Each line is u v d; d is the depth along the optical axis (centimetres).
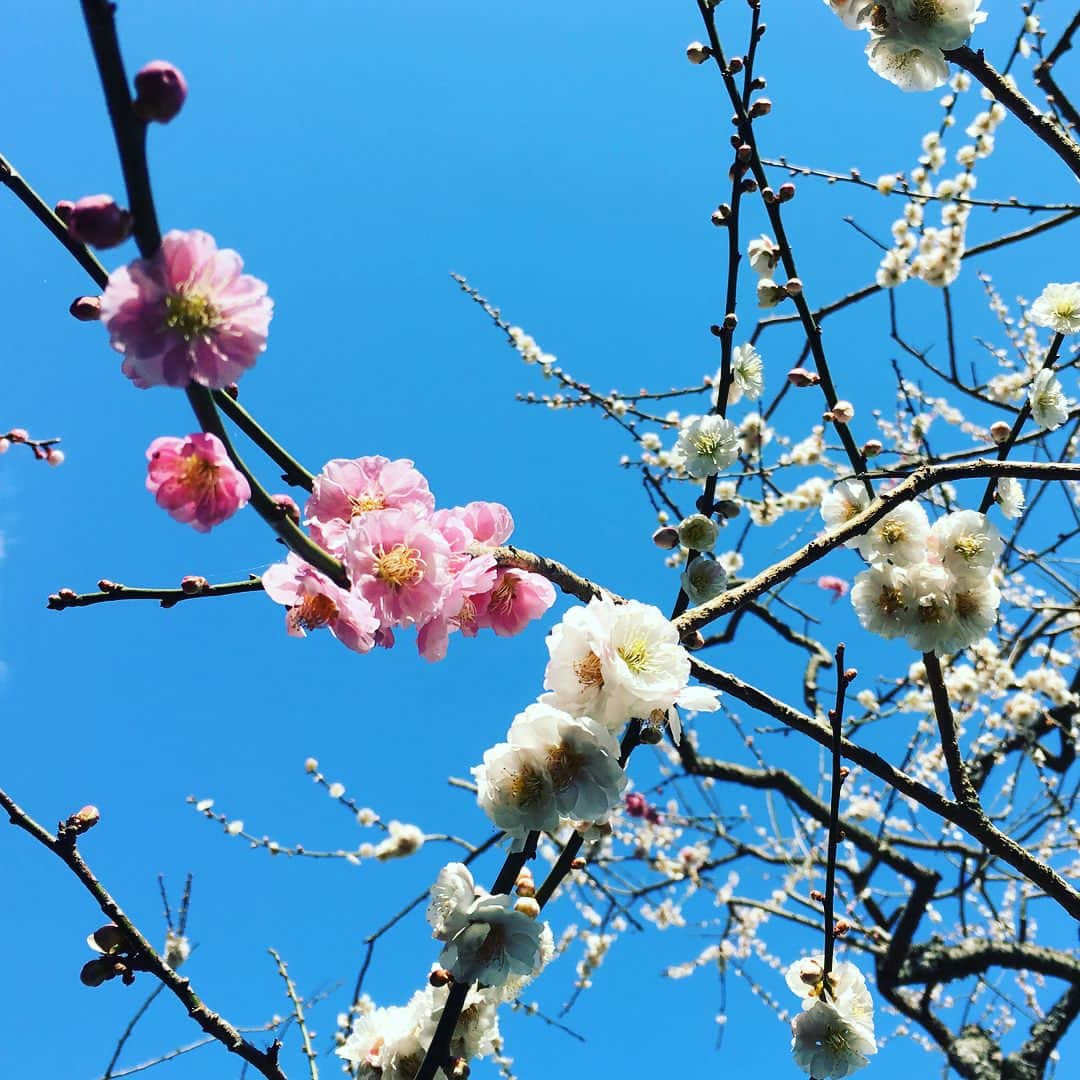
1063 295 41
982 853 63
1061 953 74
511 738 26
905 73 42
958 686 68
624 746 29
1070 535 65
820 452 69
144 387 22
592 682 27
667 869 85
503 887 27
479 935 26
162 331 21
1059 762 78
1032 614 71
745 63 37
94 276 25
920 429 60
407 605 25
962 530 38
